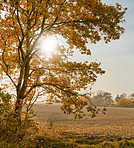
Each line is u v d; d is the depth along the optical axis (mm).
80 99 8961
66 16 9039
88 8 8602
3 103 7984
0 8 8008
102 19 8602
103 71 8633
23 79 10508
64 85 9633
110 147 10047
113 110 47250
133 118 27953
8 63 10633
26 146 8273
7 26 8531
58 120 23453
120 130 16172
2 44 9375
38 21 9930
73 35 9891
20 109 9109
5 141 7855
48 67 10094
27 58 10188
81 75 8953
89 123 21453
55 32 10586
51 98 9609
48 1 7828
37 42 10805
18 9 8961
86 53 9555
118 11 8703
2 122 8117
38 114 31172
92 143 11406
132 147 9797
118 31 9039
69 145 10070
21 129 8484
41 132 12320
